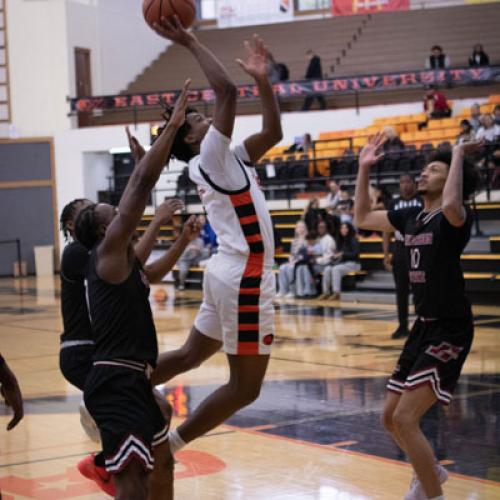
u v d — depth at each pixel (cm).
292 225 2069
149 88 2964
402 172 1936
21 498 545
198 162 494
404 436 466
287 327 1340
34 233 2805
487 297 1556
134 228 411
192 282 2047
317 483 559
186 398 833
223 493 545
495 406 771
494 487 540
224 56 2934
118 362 409
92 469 476
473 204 1648
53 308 1742
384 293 1666
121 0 2984
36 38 2789
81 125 2831
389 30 2838
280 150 2381
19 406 443
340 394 840
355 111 2362
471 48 2645
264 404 802
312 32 2947
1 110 2811
